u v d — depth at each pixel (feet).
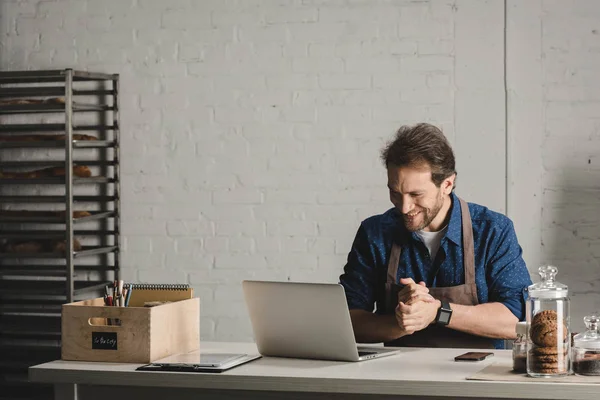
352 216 17.37
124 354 9.11
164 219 18.02
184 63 17.89
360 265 11.59
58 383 8.86
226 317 17.83
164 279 18.03
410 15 17.12
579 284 16.69
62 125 17.47
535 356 7.91
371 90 17.26
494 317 10.43
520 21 16.80
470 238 11.14
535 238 16.81
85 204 18.49
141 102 18.03
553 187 16.75
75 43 18.29
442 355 9.42
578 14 16.63
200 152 17.88
